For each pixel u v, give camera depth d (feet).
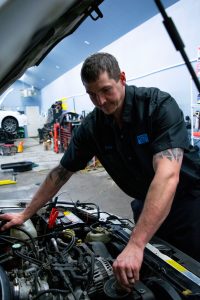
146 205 3.13
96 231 3.98
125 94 3.93
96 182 15.92
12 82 3.01
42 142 35.19
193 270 3.03
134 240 2.95
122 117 3.96
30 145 33.99
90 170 18.85
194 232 4.56
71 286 2.74
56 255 3.39
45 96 49.26
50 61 35.17
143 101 3.91
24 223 4.10
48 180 4.56
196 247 4.53
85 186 15.23
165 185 3.20
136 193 4.87
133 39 19.07
